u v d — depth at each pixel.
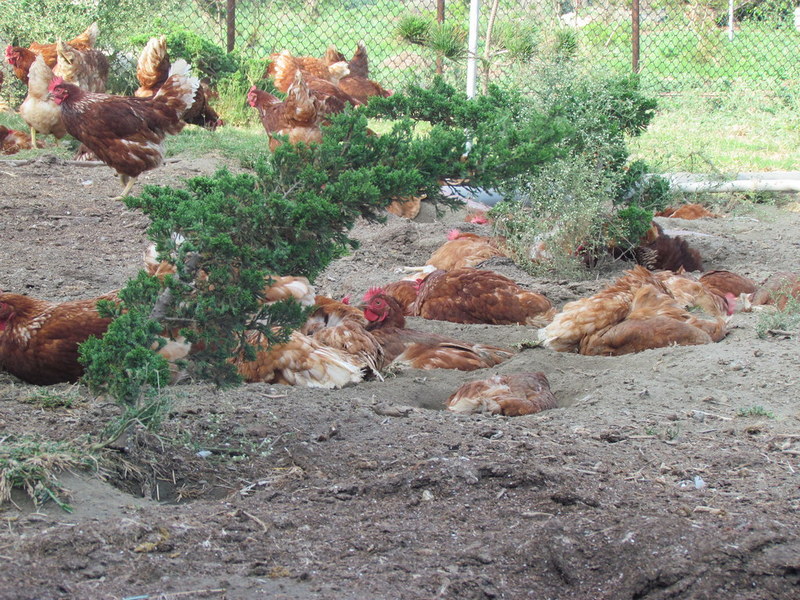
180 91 6.09
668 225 6.11
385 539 3.40
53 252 5.36
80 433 3.87
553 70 5.56
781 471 3.88
